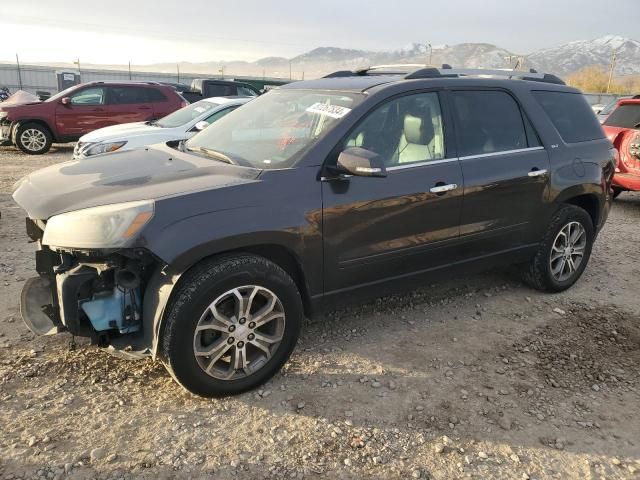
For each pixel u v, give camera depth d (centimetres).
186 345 281
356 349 369
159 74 4600
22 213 677
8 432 269
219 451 266
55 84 4088
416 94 371
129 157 371
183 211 277
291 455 265
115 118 1338
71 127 1312
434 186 362
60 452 258
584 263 491
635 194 985
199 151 379
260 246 308
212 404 302
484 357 367
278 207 302
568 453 277
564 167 446
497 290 482
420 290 474
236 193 294
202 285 279
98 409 291
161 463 255
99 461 254
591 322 428
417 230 363
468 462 266
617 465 270
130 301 289
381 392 321
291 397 312
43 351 344
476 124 399
